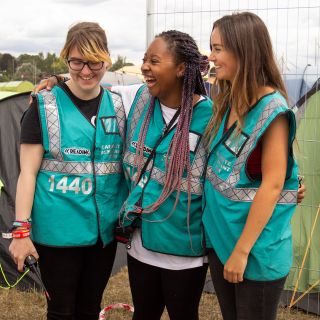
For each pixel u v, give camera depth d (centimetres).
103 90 231
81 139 219
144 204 216
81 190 221
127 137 227
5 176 430
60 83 226
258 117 183
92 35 212
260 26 186
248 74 185
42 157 221
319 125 363
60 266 227
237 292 195
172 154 210
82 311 244
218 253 199
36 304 391
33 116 218
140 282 229
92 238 224
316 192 373
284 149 182
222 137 198
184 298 223
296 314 375
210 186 201
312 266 380
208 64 218
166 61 208
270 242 187
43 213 221
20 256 215
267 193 181
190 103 212
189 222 214
